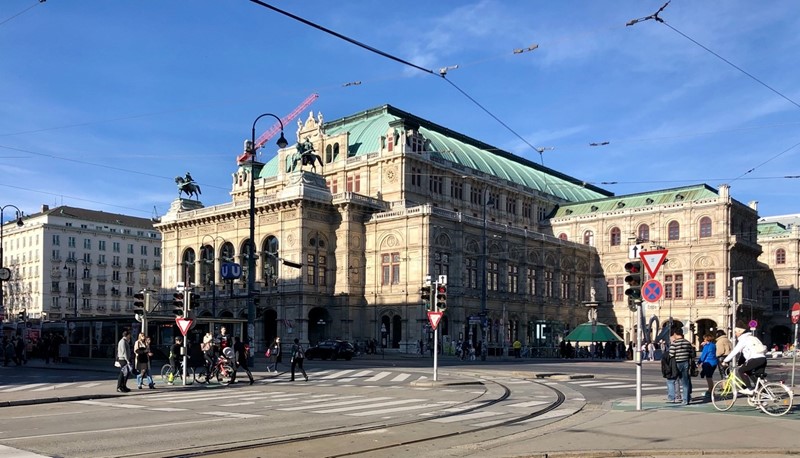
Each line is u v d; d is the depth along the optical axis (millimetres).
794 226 117875
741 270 99625
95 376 39781
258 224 90188
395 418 20750
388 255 86188
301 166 89812
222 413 22297
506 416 21078
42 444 16078
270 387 32562
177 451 15133
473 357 68625
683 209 99812
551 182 123312
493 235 90500
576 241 110250
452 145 105812
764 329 114375
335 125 112250
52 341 57438
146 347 31578
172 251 101125
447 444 16172
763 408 20031
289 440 16609
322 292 86062
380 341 85438
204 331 48938
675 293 99375
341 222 87688
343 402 25594
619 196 111250
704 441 15445
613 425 18109
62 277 139875
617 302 104938
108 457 14406
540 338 95188
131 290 152000
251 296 47312
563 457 14188
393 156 91375
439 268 83438
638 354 21703
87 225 145875
